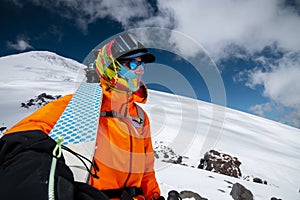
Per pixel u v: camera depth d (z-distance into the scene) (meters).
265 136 47.69
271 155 30.36
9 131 0.90
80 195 0.63
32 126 0.95
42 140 0.74
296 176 20.62
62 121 1.03
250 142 35.84
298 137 56.97
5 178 0.59
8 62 113.50
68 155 0.92
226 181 8.23
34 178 0.58
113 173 1.40
